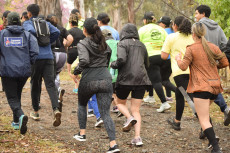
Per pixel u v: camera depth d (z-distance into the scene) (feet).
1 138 15.83
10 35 15.92
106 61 15.34
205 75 14.24
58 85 21.75
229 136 18.01
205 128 14.17
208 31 18.53
